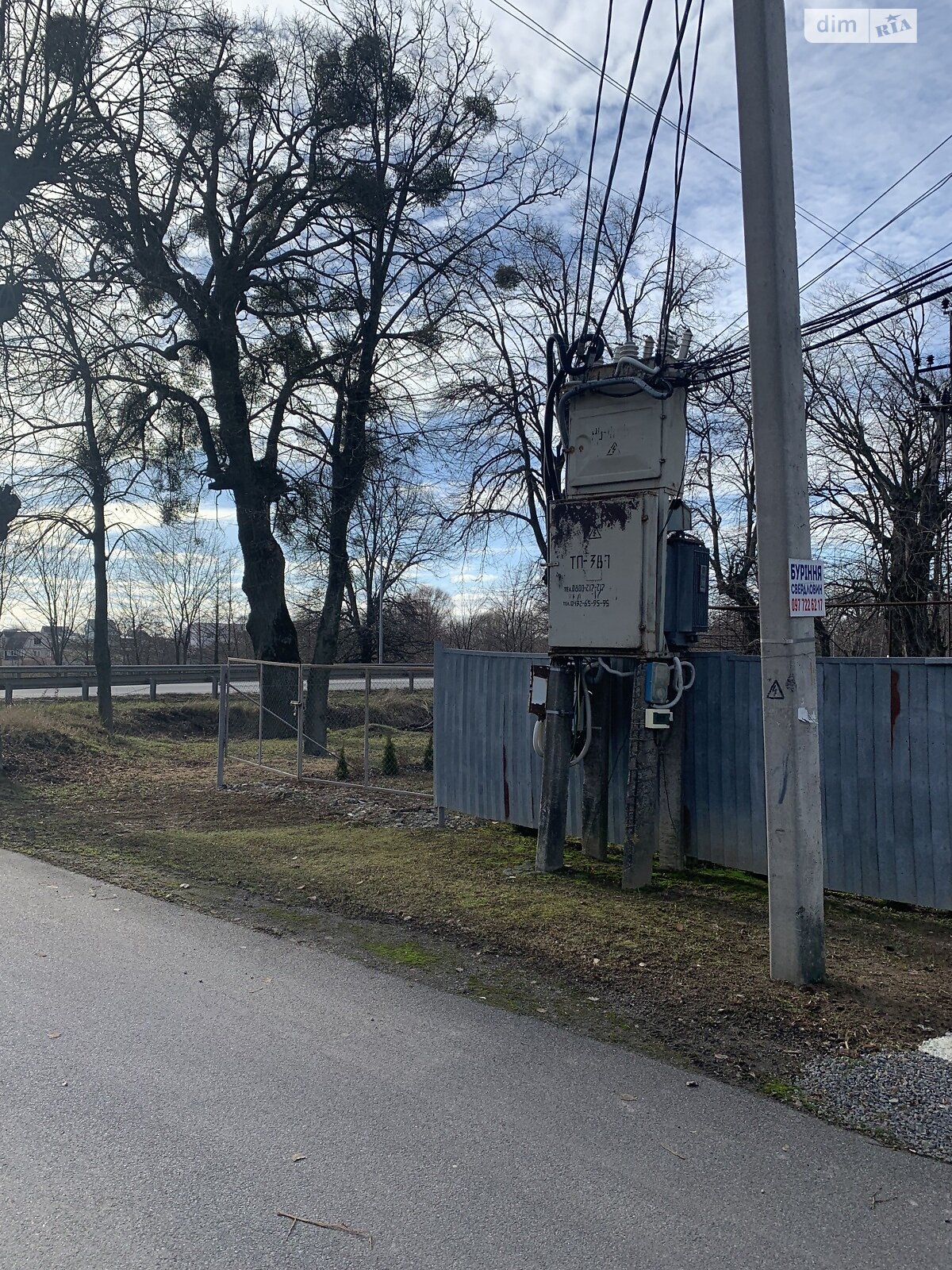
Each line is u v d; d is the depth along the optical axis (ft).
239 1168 11.19
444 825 32.71
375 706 87.71
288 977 17.88
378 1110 12.69
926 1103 13.02
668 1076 13.89
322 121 59.52
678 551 24.50
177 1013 15.98
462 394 70.69
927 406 62.44
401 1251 9.69
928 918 22.57
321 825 33.22
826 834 23.80
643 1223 10.25
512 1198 10.69
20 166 44.98
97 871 26.13
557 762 25.93
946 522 67.62
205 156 58.34
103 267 51.80
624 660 26.55
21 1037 14.87
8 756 48.01
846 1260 9.70
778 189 17.13
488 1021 15.88
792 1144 12.01
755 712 25.23
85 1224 10.04
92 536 68.03
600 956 18.85
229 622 208.95
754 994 16.78
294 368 64.44
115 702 83.56
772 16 17.06
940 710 22.08
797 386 17.34
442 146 61.98
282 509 66.54
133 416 60.29
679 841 26.21
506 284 65.46
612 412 24.70
